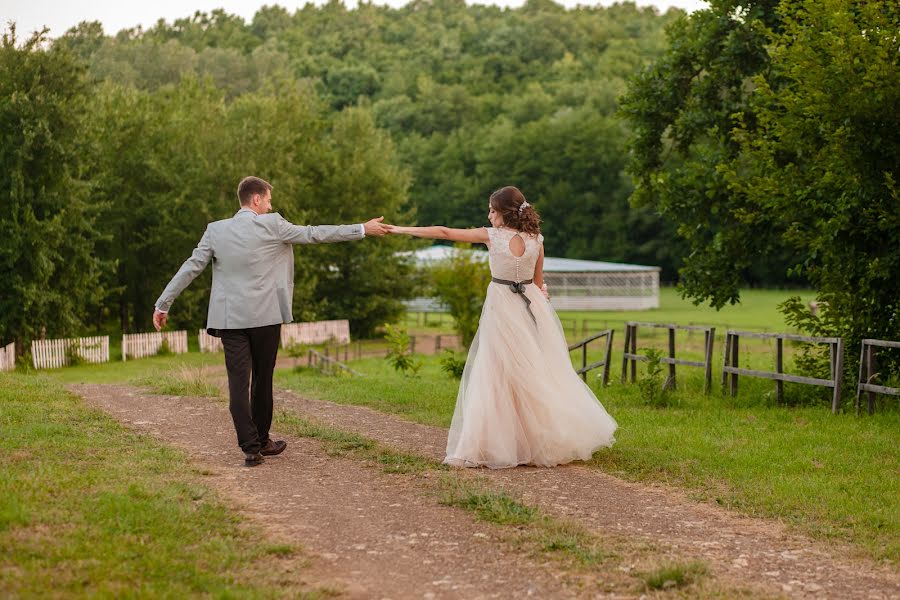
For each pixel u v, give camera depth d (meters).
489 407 7.38
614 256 113.00
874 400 11.23
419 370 26.36
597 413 7.69
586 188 116.06
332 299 53.25
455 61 170.75
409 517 5.84
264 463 7.29
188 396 11.49
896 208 12.17
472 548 5.26
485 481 6.83
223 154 45.09
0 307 32.88
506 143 118.69
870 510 6.26
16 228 33.03
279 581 4.62
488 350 7.49
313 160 52.91
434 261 53.88
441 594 4.57
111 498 5.73
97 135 38.47
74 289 35.78
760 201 13.70
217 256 7.18
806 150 13.36
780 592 4.66
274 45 169.00
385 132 57.06
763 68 17.69
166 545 4.97
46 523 5.23
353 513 5.90
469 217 119.12
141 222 45.91
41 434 8.00
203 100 49.66
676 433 9.30
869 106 11.78
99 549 4.82
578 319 63.25
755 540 5.59
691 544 5.47
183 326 45.78
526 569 4.93
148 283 46.47
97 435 8.19
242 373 7.18
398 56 176.00
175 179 45.22
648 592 4.62
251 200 7.38
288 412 10.05
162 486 6.23
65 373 28.73
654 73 19.12
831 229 12.65
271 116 51.34
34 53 34.62
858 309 13.39
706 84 18.23
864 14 11.97
